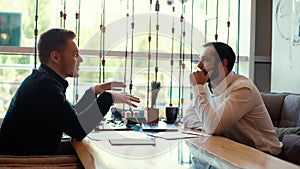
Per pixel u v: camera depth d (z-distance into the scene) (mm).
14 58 3090
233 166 1110
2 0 3102
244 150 1375
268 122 1993
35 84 1598
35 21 3010
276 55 3348
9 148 1585
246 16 3588
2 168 1221
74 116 1586
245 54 3602
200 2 3357
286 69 3182
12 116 1594
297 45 3010
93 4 3076
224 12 3461
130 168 1082
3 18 3100
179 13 3189
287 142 1983
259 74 3688
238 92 1901
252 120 1955
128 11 3109
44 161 1296
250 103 1910
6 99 3045
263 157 1243
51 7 3107
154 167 1099
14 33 3117
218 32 3451
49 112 1562
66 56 1735
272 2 3547
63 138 1747
